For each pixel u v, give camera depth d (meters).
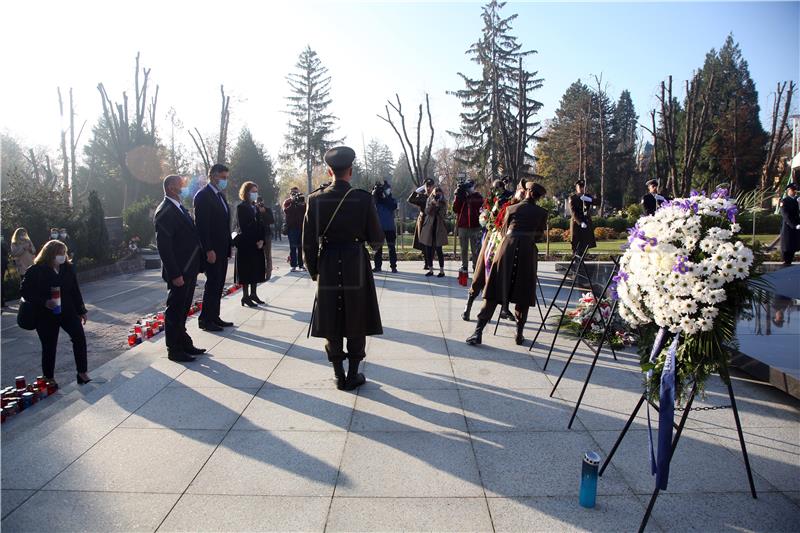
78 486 3.09
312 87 45.41
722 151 37.28
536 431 3.75
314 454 3.44
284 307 8.07
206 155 37.03
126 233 21.72
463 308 7.79
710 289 2.80
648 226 3.02
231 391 4.55
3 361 7.58
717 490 3.02
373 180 46.72
